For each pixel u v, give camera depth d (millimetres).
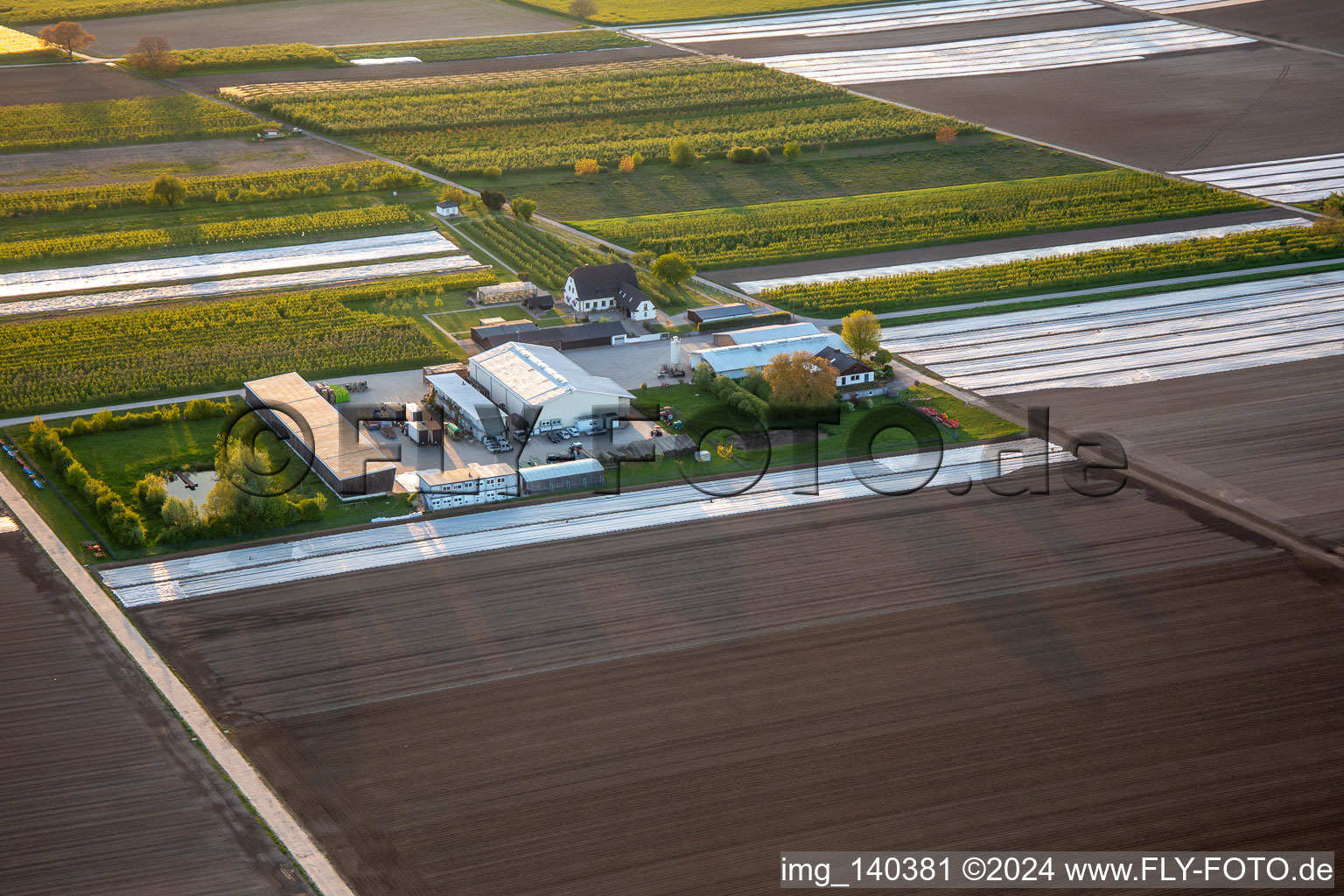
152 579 104312
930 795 81312
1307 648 96125
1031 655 95375
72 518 113625
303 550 109000
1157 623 99375
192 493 119062
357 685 91375
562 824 78562
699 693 90938
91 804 79688
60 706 88625
